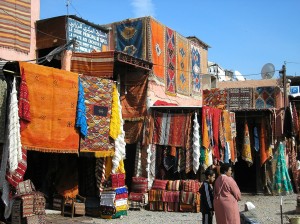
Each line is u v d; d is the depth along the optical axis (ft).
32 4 40.96
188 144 42.75
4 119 26.45
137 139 43.65
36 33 41.60
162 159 43.88
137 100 44.09
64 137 29.81
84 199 34.40
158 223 32.35
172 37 53.01
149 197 39.99
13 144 25.70
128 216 35.83
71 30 41.04
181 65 55.26
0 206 28.19
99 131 32.78
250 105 70.28
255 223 23.43
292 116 57.82
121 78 44.83
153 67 46.55
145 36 47.50
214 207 22.71
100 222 32.30
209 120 43.65
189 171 42.27
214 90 60.44
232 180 22.49
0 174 26.40
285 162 57.47
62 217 33.12
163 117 43.78
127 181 44.60
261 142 55.31
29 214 26.55
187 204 38.78
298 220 27.02
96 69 37.11
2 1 37.45
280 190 55.62
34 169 36.58
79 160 37.63
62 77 29.78
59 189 34.86
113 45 49.14
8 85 26.76
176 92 53.11
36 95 27.84
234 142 52.49
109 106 33.81
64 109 29.84
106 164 35.19
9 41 37.93
